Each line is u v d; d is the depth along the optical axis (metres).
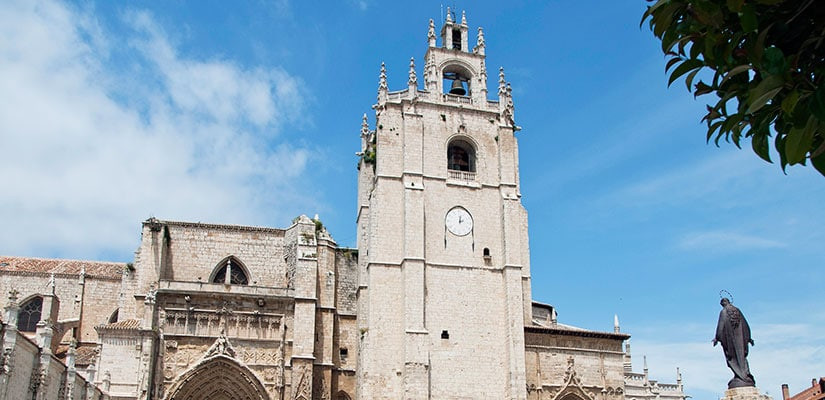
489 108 79.94
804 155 8.59
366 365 68.06
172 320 72.56
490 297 72.56
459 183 75.69
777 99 9.48
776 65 8.71
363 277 76.25
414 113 76.56
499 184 76.69
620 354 74.44
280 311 75.38
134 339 69.31
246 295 74.75
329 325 76.44
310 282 75.69
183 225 80.19
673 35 10.37
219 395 72.12
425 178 74.88
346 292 79.56
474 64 81.25
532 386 70.69
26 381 45.62
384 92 77.50
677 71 10.17
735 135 10.19
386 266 71.38
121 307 76.38
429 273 71.75
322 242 79.38
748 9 8.98
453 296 71.62
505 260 73.25
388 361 68.62
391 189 74.00
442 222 73.81
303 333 73.75
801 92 8.65
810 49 9.02
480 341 70.75
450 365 69.19
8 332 41.09
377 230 72.25
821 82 8.73
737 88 9.93
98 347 68.50
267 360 73.25
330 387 74.25
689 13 10.03
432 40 80.62
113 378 67.62
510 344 70.12
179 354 71.50
